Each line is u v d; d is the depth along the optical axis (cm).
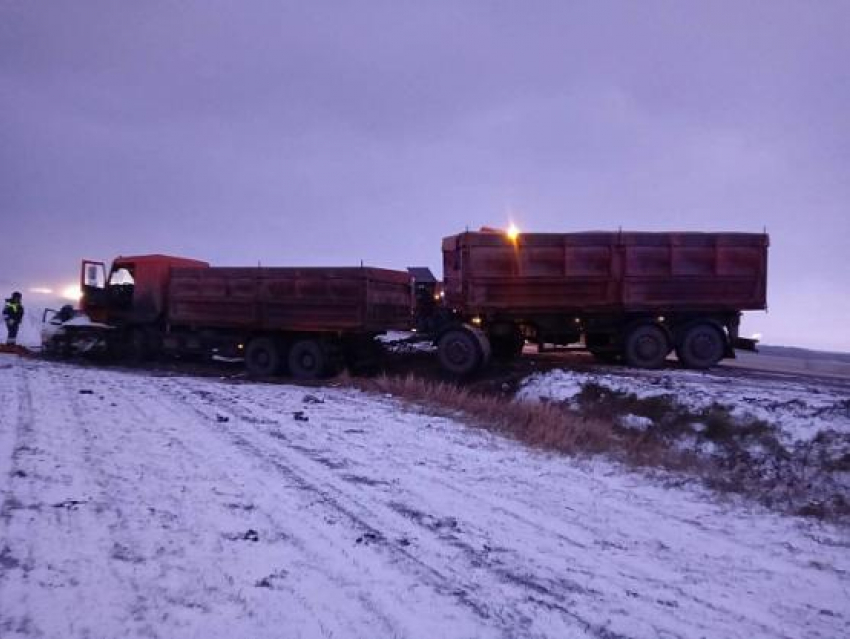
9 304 2259
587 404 1261
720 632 436
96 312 2116
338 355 1808
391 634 412
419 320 2025
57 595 438
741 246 1560
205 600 443
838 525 665
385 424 1130
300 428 1065
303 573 497
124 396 1313
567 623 439
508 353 1745
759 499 752
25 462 752
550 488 771
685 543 604
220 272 1873
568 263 1574
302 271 1775
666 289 1571
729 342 1584
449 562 536
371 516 642
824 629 444
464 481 786
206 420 1097
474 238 1591
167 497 661
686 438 1034
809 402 1027
